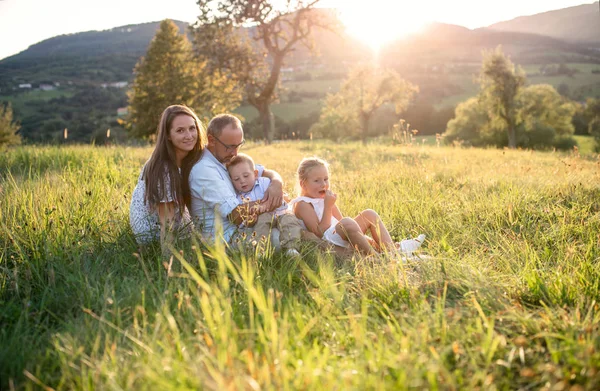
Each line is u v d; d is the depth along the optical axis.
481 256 3.83
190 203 4.10
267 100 36.56
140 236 3.85
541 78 147.62
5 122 40.94
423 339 2.22
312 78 151.50
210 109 35.38
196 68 36.72
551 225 4.48
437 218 4.86
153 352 2.12
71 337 2.42
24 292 3.07
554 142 59.81
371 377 1.90
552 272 3.23
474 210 5.10
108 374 2.03
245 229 3.97
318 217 4.23
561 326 2.42
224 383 1.79
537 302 2.93
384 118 72.00
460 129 63.66
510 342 2.36
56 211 4.14
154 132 37.31
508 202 5.17
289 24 35.06
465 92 123.12
